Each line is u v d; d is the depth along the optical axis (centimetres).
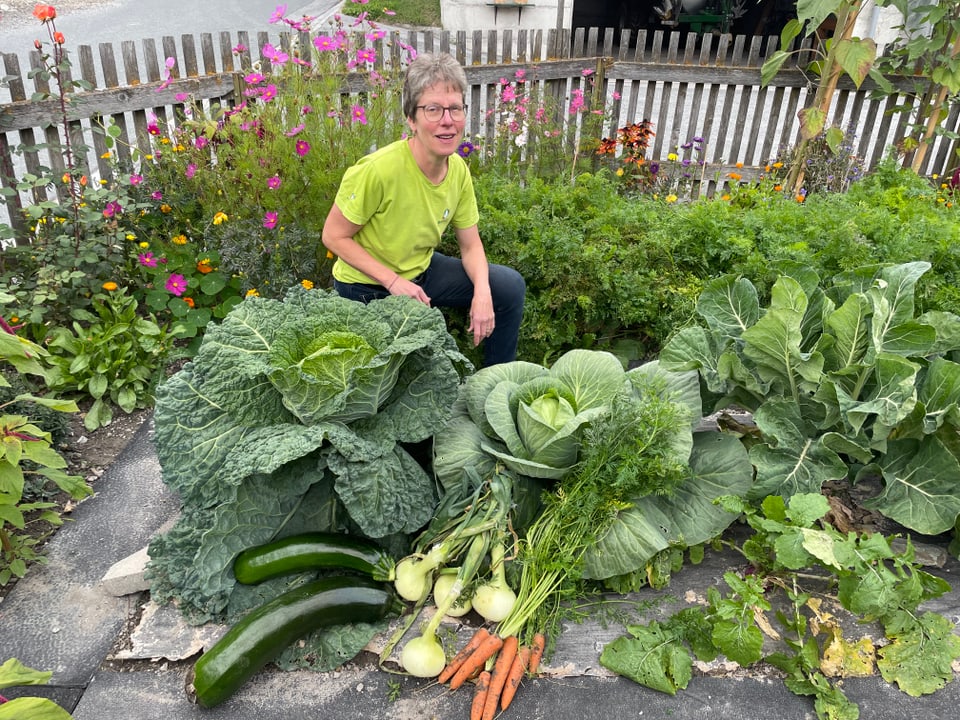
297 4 1512
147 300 420
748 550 262
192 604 251
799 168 590
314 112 429
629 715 226
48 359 369
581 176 502
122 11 1415
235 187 435
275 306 276
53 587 275
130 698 228
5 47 1119
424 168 298
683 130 948
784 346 268
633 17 1352
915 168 622
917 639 239
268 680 234
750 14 1302
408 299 282
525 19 1201
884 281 277
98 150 535
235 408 257
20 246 429
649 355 427
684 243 425
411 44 567
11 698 233
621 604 259
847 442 264
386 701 229
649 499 273
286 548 245
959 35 551
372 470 248
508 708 226
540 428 258
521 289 346
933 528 254
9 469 249
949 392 259
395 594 250
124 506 316
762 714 227
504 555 251
